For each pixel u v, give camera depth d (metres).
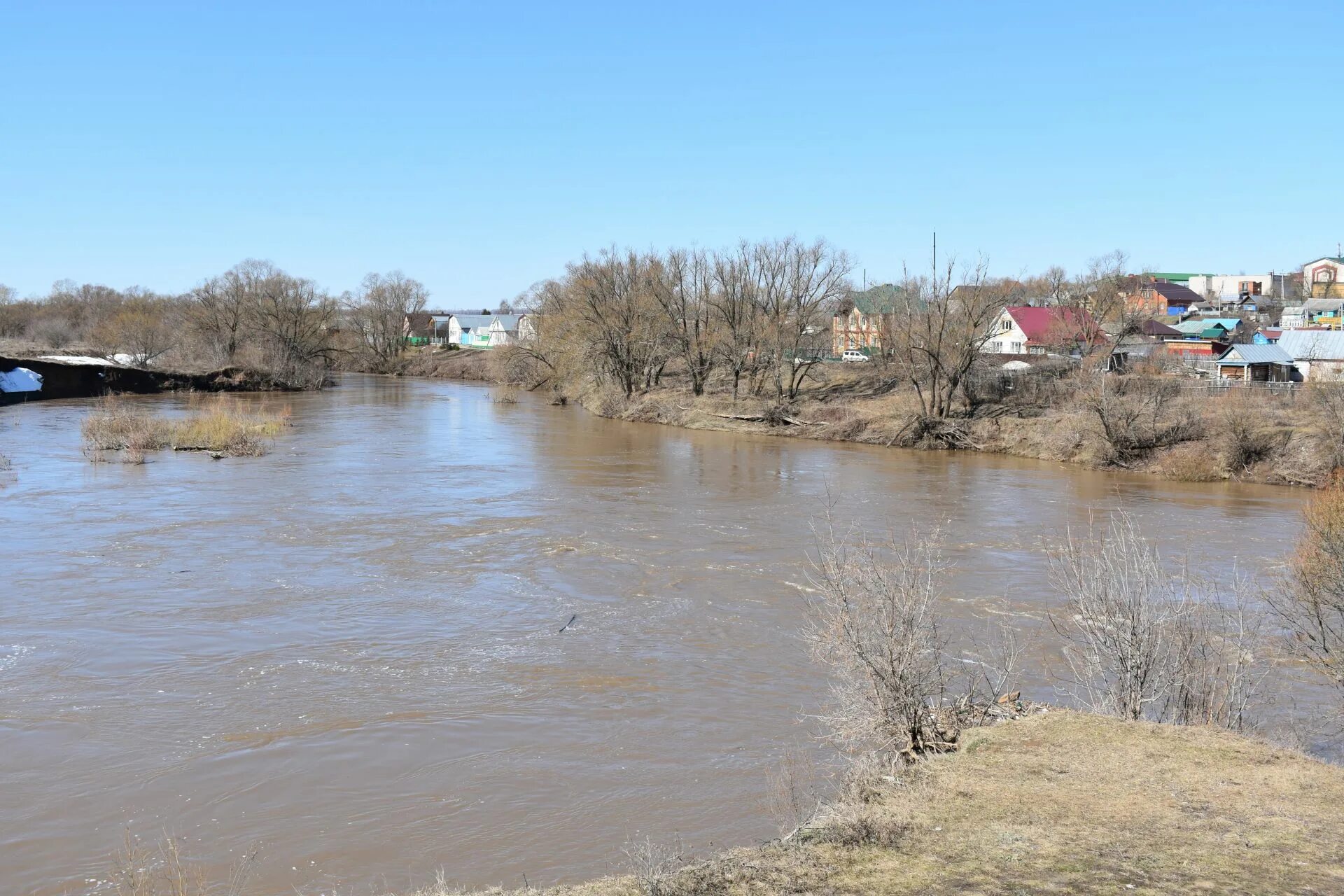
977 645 17.81
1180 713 12.34
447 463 41.97
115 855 11.12
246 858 11.09
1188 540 27.56
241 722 14.72
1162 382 46.00
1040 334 75.38
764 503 33.06
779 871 8.02
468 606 20.73
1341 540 16.98
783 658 17.66
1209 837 8.50
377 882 10.59
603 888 8.20
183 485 34.72
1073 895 7.45
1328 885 7.59
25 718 14.70
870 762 10.97
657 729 14.62
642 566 24.12
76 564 23.44
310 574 23.03
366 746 14.00
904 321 54.38
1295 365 58.81
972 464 44.28
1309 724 13.49
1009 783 9.80
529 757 13.69
